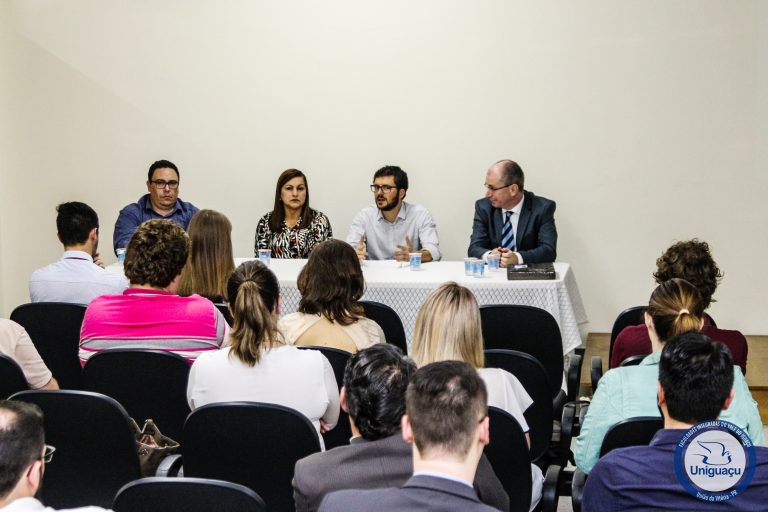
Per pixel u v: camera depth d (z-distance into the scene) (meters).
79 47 6.20
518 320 3.67
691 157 5.74
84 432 2.50
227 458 2.42
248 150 6.18
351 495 1.54
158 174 5.50
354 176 6.12
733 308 5.85
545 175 5.91
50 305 3.69
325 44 6.00
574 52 5.76
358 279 3.18
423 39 5.90
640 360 2.87
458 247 6.10
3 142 6.32
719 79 5.64
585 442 2.51
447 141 5.98
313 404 2.62
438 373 1.58
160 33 6.13
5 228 6.39
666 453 1.95
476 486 2.00
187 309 3.14
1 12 6.20
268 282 2.78
